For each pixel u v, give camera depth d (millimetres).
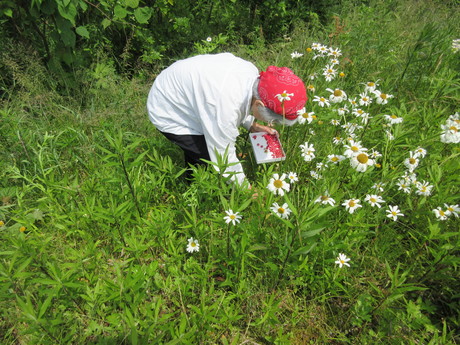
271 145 2457
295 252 1718
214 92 1938
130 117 3209
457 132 2219
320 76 3340
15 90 3350
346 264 1951
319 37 4727
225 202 1849
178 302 1955
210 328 1708
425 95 3285
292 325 1956
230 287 2107
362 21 4418
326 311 2072
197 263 2053
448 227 2252
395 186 2447
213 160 2232
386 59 3773
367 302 1900
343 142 2492
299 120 2219
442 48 3711
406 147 2744
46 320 1434
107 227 2070
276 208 1922
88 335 1747
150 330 1391
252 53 4430
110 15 3578
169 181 2686
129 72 3957
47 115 3182
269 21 5074
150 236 2178
